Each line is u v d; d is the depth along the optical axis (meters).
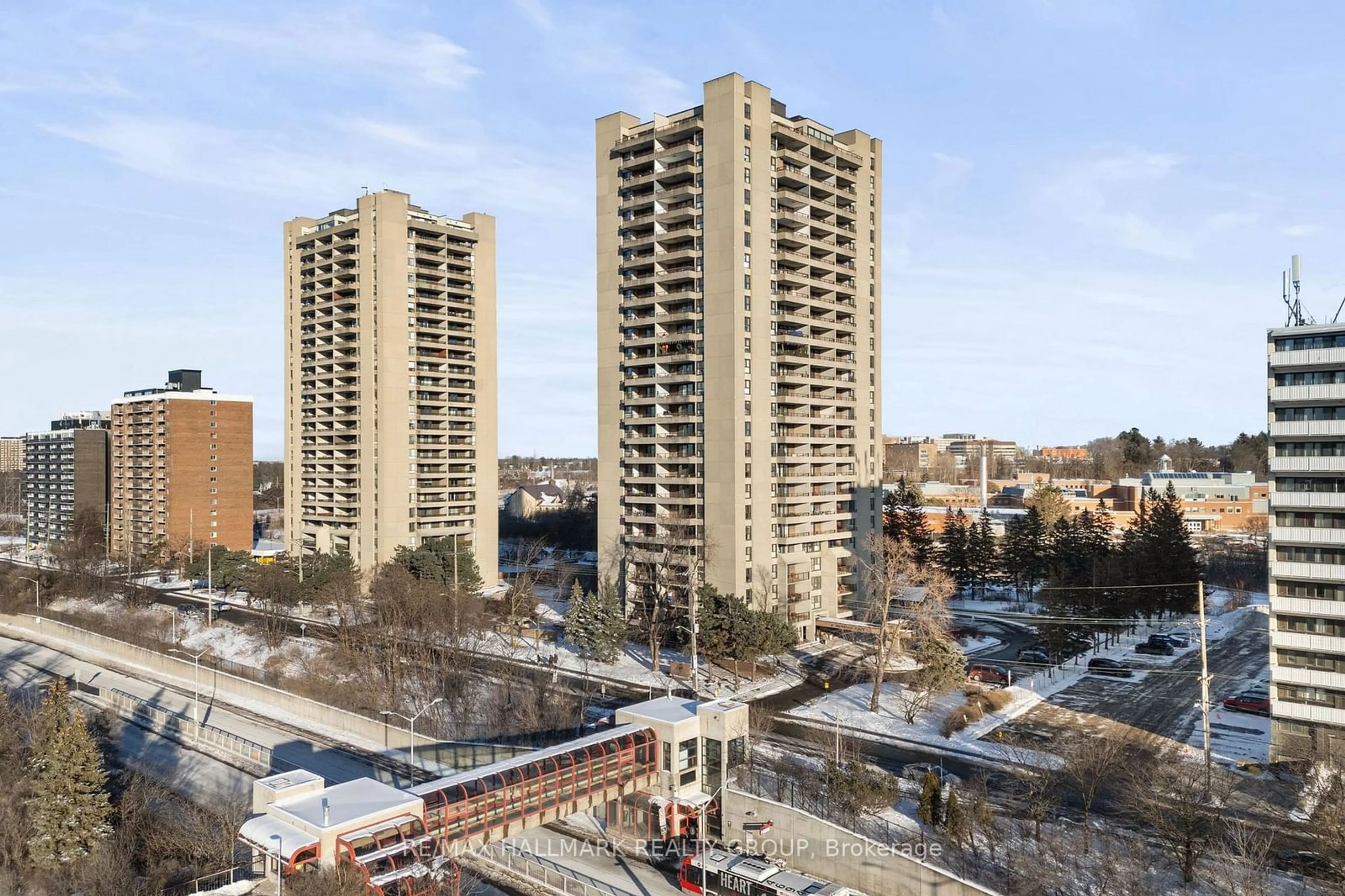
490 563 153.38
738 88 103.06
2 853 56.59
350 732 81.94
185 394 173.88
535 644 108.38
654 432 111.12
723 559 103.31
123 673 105.88
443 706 84.19
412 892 42.53
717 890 50.69
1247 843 51.31
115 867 53.84
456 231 148.25
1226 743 73.06
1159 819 51.53
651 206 111.44
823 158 116.56
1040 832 53.94
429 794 48.22
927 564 143.12
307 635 114.62
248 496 181.38
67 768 55.78
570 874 54.41
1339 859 48.69
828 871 52.47
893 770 67.19
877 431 124.19
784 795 59.31
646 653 104.69
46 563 182.62
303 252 152.00
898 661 99.75
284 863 41.69
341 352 145.88
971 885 46.50
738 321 102.94
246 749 76.50
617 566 114.12
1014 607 136.62
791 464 110.44
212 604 137.12
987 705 82.62
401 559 134.38
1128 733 75.50
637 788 58.34
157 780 70.19
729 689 89.88
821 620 110.81
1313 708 66.62
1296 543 68.81
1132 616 115.50
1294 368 69.88
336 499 145.00
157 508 176.75
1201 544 175.25
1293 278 72.81
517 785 51.56
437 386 146.25
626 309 113.38
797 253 111.69
